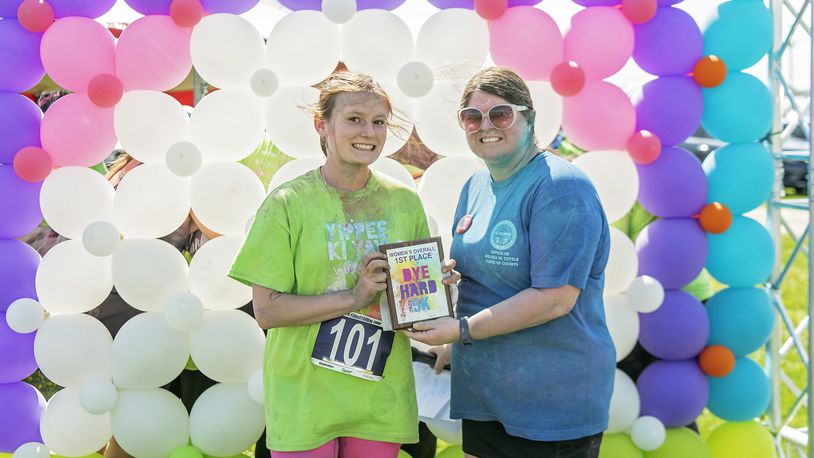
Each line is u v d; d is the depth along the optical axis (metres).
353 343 2.56
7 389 3.50
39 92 4.93
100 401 3.22
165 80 3.33
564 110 3.50
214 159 3.39
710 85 3.53
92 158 3.39
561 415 2.65
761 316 3.67
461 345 2.84
